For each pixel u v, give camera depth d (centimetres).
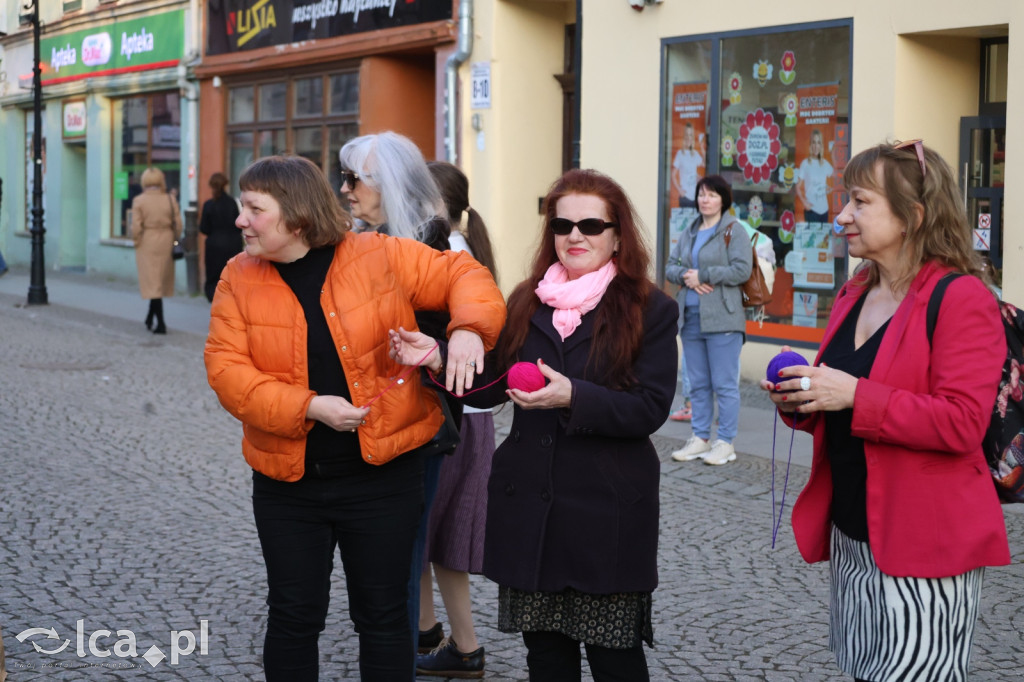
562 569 322
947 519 287
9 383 1078
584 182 331
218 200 1559
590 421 311
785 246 1079
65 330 1487
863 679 301
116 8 2128
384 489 338
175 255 1470
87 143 2280
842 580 309
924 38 982
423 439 341
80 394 1035
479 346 325
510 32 1381
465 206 424
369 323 328
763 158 1092
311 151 1702
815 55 1041
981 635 483
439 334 373
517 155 1401
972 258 296
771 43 1076
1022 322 293
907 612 291
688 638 479
